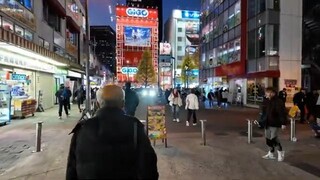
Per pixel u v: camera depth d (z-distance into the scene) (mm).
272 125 8656
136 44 152375
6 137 12352
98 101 2623
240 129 14977
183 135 13141
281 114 8578
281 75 28328
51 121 17531
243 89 32875
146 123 10586
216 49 43562
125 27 152125
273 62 28422
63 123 16656
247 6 32531
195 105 16344
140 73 115000
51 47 31500
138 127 2455
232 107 29859
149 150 2420
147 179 2365
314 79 33094
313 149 10312
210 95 32500
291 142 11547
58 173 7434
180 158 9008
